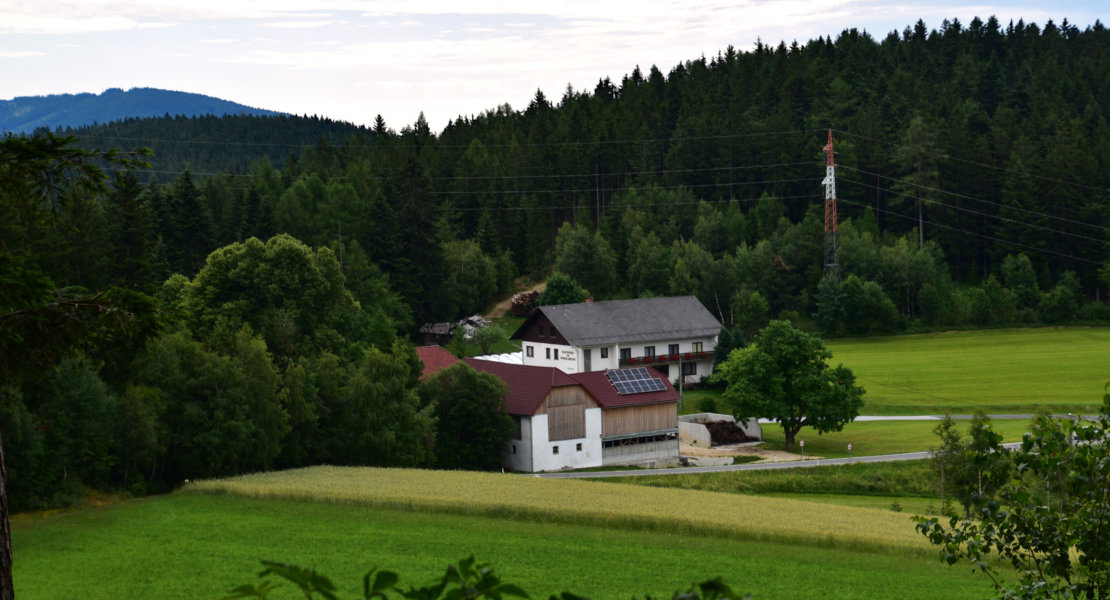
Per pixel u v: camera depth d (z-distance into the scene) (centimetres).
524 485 6238
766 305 14925
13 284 1606
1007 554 1454
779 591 4075
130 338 1750
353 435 7688
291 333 8275
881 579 4250
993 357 13138
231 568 4347
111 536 4950
